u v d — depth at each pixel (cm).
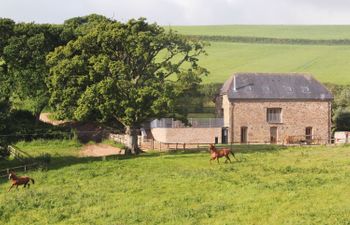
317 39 15238
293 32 16775
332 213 2773
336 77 11475
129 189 3675
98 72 5394
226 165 4484
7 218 3172
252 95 7475
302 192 3281
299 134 7562
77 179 4216
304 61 13362
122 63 5406
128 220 2919
